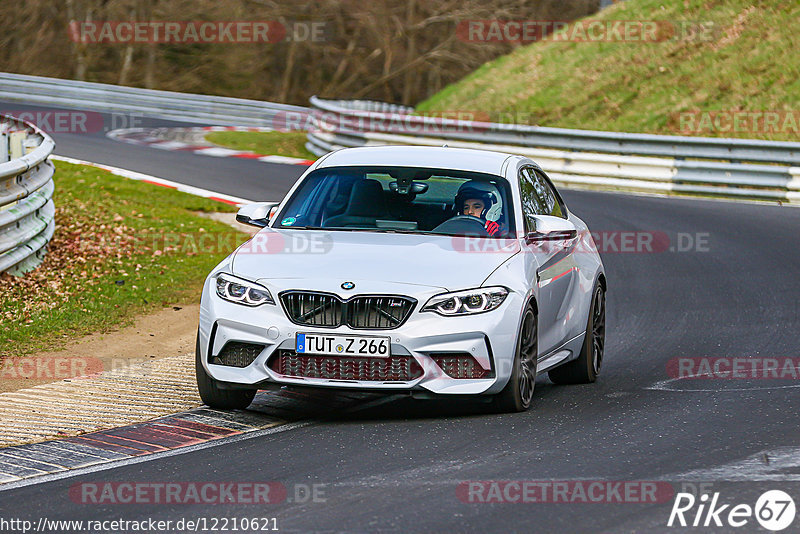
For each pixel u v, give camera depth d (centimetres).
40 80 12862
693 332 3700
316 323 2391
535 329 2598
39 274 4259
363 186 2802
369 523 1706
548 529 1678
